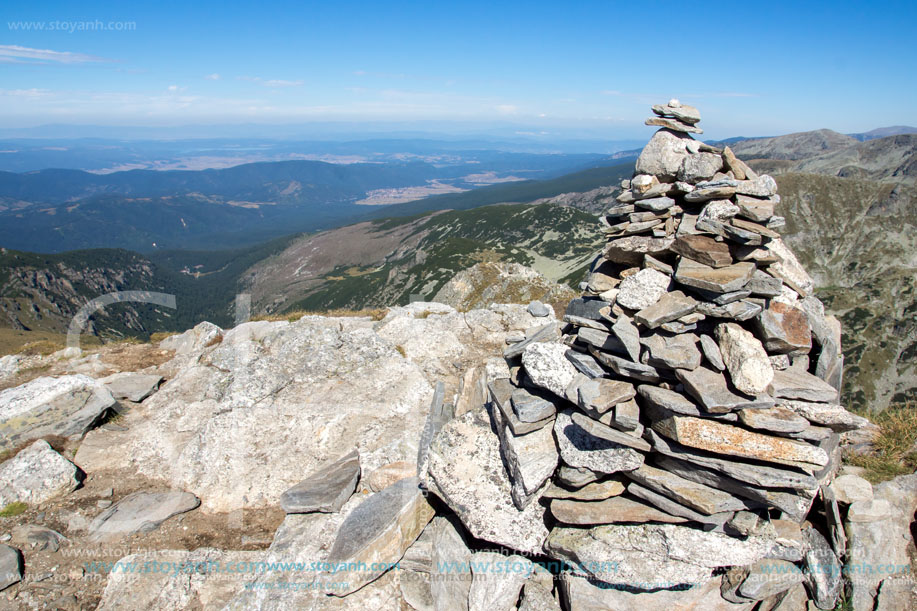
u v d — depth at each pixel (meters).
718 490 4.56
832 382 5.39
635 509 4.87
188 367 10.58
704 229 4.80
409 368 9.80
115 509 7.04
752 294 4.66
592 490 5.07
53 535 6.67
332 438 8.04
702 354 4.71
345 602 5.65
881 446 6.09
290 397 8.90
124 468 8.10
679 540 4.66
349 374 9.58
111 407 9.18
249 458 7.79
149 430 8.71
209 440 7.98
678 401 4.50
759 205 4.64
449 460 5.98
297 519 6.53
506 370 7.10
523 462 5.27
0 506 7.12
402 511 6.02
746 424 4.31
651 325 4.68
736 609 5.04
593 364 5.27
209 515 7.21
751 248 4.68
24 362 11.58
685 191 5.27
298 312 15.40
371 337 10.65
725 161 5.13
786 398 4.44
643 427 4.88
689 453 4.52
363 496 6.77
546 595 5.30
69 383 8.85
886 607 4.85
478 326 12.48
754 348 4.37
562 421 5.36
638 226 5.39
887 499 5.26
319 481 6.88
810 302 5.59
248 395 8.73
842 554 5.10
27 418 8.30
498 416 6.09
